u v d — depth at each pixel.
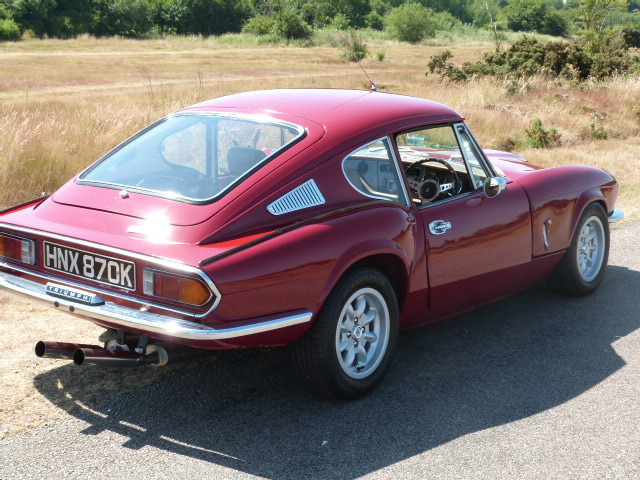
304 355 3.38
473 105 16.11
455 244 4.06
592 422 3.43
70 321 4.59
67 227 3.33
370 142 3.70
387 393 3.72
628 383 3.88
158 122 4.08
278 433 3.26
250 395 3.64
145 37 67.81
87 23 65.56
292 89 4.41
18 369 3.84
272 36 63.12
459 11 138.12
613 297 5.35
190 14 74.19
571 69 23.61
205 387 3.73
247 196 3.25
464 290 4.27
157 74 29.73
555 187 4.83
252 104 3.97
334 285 3.32
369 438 3.24
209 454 3.06
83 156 7.84
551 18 98.12
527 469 3.00
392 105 4.05
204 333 2.88
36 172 7.22
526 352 4.31
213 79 27.34
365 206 3.54
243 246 3.03
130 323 2.99
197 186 3.38
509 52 24.27
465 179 4.36
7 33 56.88
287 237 3.15
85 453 3.04
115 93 20.91
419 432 3.30
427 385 3.83
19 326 4.46
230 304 2.95
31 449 3.05
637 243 6.87
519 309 5.09
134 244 3.08
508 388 3.80
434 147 4.16
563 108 16.59
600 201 5.29
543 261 4.84
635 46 47.69
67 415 3.37
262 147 3.53
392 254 3.58
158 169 3.59
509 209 4.43
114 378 3.79
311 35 65.25
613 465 3.04
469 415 3.48
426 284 3.95
